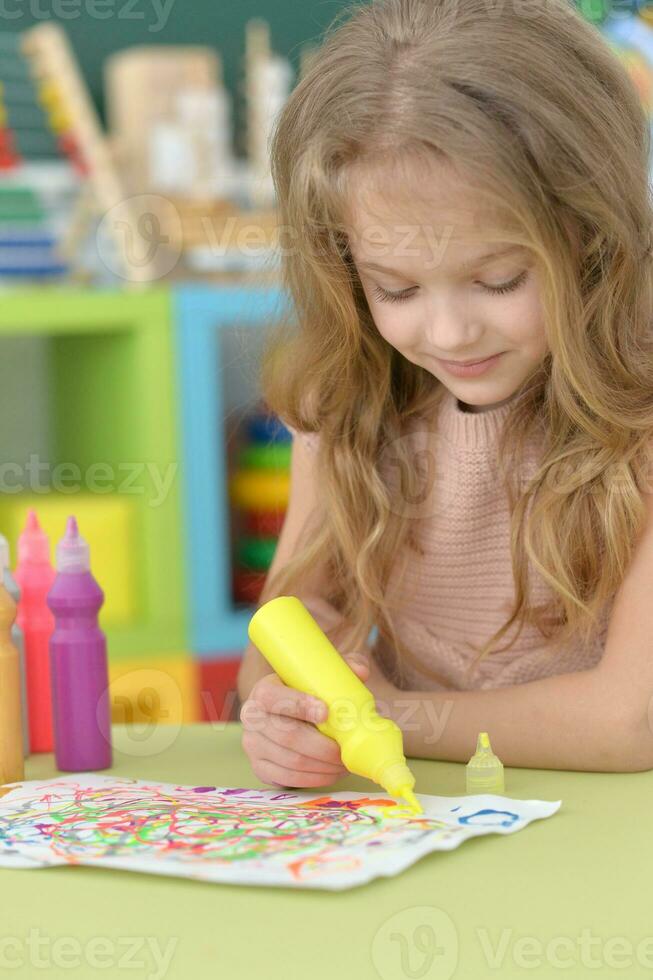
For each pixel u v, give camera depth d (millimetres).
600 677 1005
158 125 2475
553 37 997
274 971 603
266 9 2691
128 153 2475
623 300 1044
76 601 1004
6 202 2340
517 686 1038
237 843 767
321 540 1219
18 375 2574
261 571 2514
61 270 2383
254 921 660
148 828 808
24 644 1071
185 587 2426
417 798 869
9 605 967
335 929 646
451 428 1205
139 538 2420
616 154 1016
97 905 691
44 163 2434
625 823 816
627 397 1051
